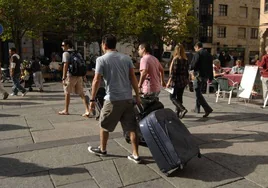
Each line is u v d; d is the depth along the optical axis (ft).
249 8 138.00
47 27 58.95
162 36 81.97
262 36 102.42
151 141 12.94
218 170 13.39
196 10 127.34
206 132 19.27
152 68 19.16
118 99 13.58
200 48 23.36
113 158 14.78
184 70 22.40
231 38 135.95
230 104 29.17
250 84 29.19
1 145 16.79
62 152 15.62
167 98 32.68
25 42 81.15
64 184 12.11
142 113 15.01
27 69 39.96
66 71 23.54
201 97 23.15
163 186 11.97
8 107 28.17
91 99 14.08
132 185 12.06
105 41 13.91
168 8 81.05
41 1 52.16
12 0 47.88
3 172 13.19
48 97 34.63
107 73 13.57
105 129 14.12
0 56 78.59
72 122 22.00
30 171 13.30
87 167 13.73
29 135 18.72
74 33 65.72
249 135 18.57
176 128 13.52
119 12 61.26
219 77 32.73
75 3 57.16
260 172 13.17
